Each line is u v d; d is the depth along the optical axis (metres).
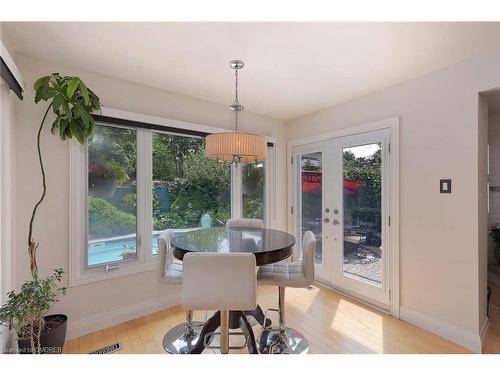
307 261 1.81
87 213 2.23
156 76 2.35
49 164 2.04
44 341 1.66
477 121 1.92
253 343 1.78
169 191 2.77
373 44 1.80
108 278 2.31
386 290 2.56
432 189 2.20
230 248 1.71
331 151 3.19
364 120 2.80
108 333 2.17
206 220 3.05
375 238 2.70
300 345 1.98
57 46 1.84
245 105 3.15
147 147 2.58
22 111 1.92
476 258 1.93
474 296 1.94
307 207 3.57
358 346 1.98
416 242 2.31
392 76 2.31
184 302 1.42
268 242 1.89
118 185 2.41
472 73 1.95
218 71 2.24
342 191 3.05
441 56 1.95
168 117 2.69
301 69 2.19
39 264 2.00
